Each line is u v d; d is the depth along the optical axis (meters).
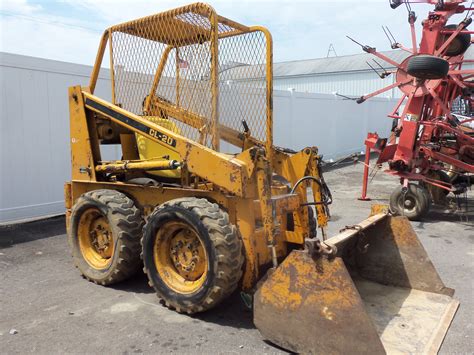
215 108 3.68
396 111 7.81
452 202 8.46
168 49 4.16
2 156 6.28
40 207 6.79
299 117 12.89
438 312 3.40
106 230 4.37
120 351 3.06
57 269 4.76
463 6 7.10
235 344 3.16
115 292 4.12
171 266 3.77
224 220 3.35
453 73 7.14
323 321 2.82
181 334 3.30
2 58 6.15
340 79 28.67
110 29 4.44
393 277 3.92
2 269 4.73
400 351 2.84
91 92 4.66
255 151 3.30
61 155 7.02
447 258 5.24
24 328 3.39
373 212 4.10
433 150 7.75
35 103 6.60
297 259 2.92
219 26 4.00
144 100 4.40
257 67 4.13
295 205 3.93
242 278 3.53
